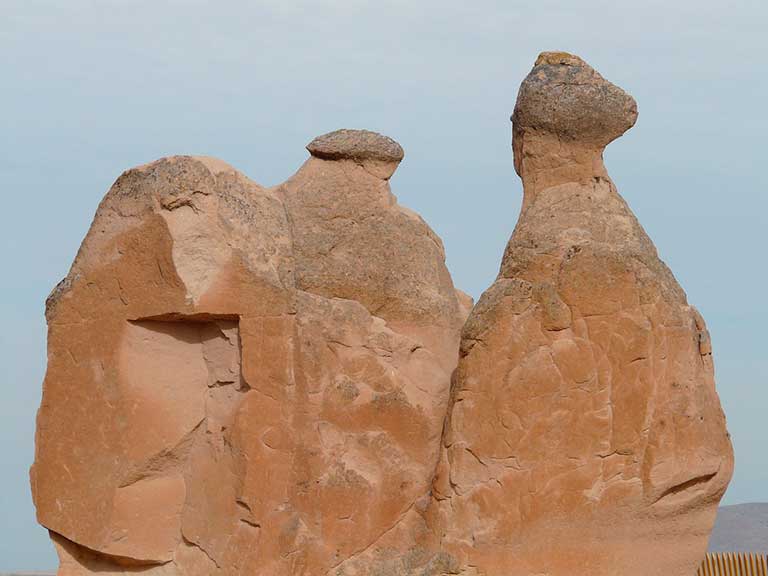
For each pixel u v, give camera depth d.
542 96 12.98
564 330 12.52
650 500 12.64
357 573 12.71
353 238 13.24
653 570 12.85
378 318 13.20
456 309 13.77
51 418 13.12
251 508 12.57
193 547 12.93
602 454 12.54
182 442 12.88
